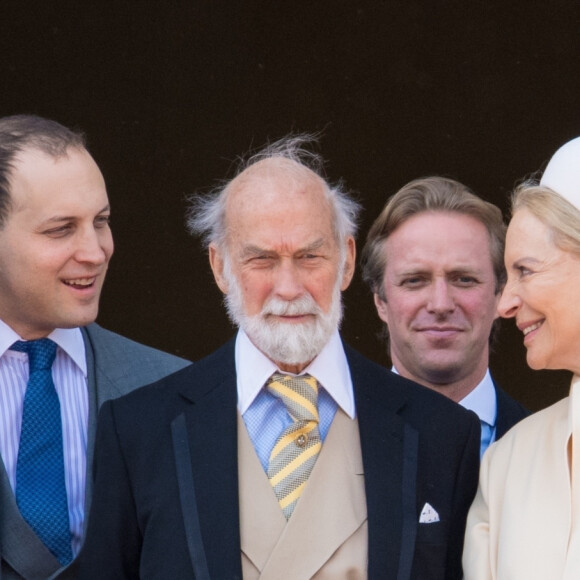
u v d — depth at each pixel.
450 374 15.40
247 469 12.27
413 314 15.33
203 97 33.16
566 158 11.76
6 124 13.30
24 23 32.06
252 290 12.24
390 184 33.72
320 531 12.08
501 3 32.47
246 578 11.98
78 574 12.66
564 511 11.58
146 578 12.05
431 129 33.47
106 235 13.51
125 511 12.36
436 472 12.38
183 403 12.59
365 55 32.97
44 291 13.03
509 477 12.10
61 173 12.96
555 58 32.75
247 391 12.53
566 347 11.75
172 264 34.12
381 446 12.37
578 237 11.45
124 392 13.81
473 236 15.32
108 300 34.19
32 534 12.83
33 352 13.55
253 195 12.30
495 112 33.25
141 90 32.91
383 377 12.92
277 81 33.09
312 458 12.39
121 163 33.41
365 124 33.44
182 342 34.47
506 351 32.97
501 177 33.62
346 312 33.38
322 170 32.00
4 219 12.92
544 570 11.41
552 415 12.32
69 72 32.56
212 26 32.66
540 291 11.60
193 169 33.56
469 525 12.25
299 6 32.66
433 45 32.88
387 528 11.99
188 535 11.94
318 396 12.66
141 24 32.44
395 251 15.50
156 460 12.31
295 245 12.11
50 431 13.34
